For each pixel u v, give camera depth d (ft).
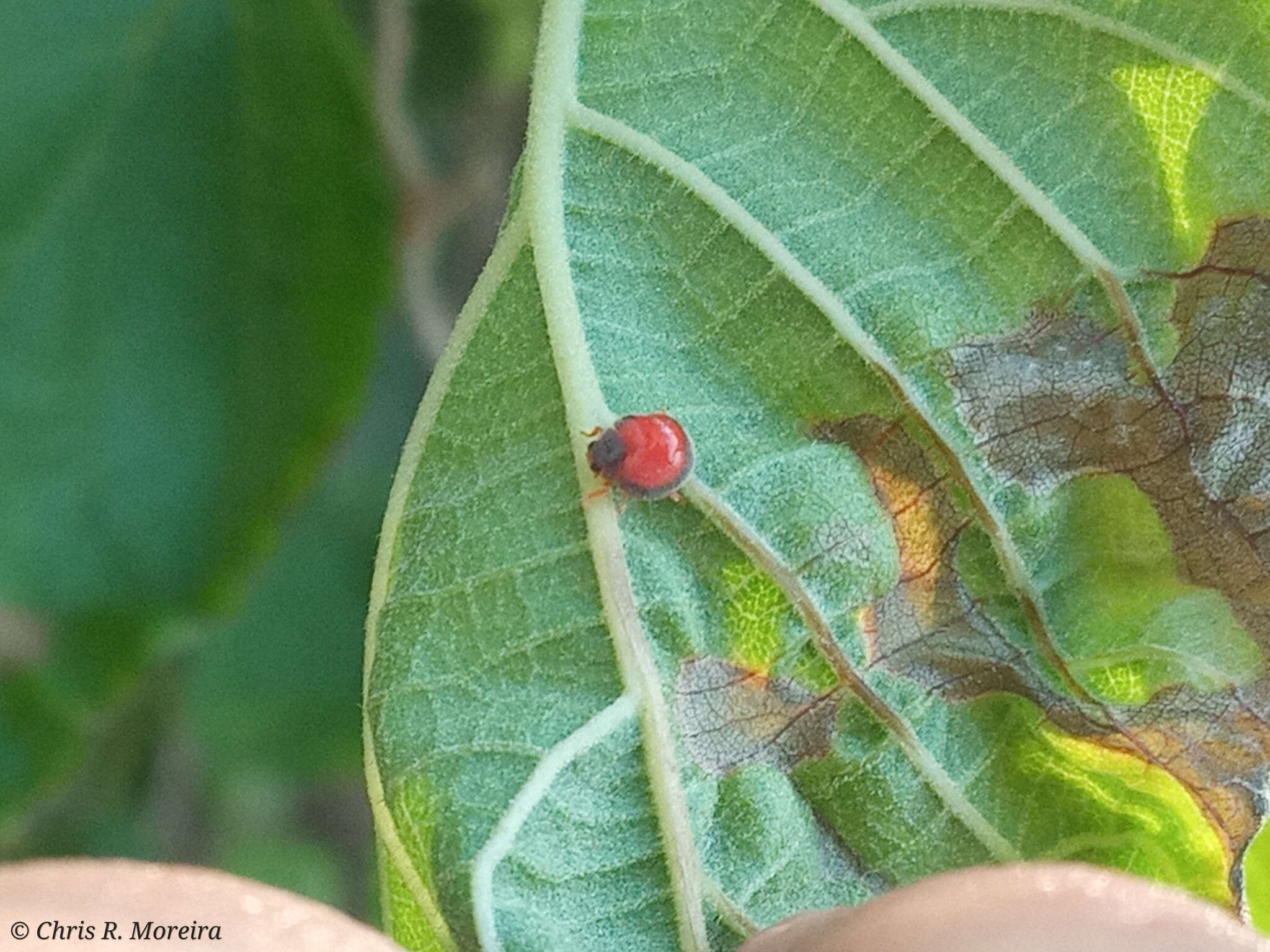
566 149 0.18
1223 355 0.18
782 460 0.18
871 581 0.19
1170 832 0.20
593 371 0.18
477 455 0.18
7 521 0.20
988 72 0.18
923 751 0.19
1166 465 0.18
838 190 0.18
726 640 0.18
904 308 0.18
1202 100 0.18
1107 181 0.18
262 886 0.17
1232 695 0.19
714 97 0.18
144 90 0.20
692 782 0.18
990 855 0.20
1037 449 0.19
